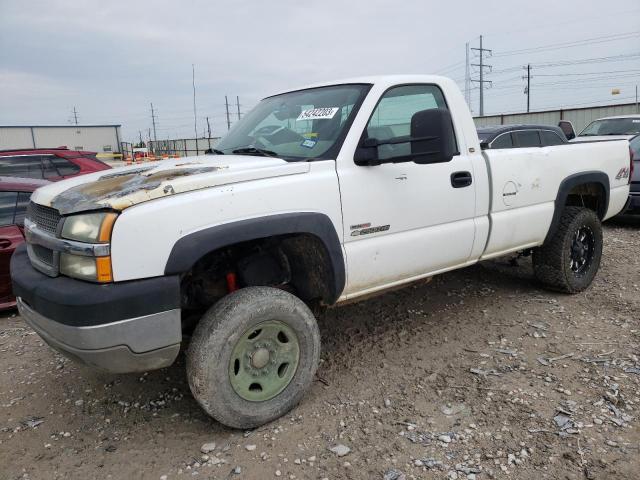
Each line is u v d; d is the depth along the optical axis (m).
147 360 2.60
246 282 3.23
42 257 2.88
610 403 3.05
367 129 3.34
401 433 2.85
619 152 5.36
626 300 4.73
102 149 51.19
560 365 3.54
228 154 3.67
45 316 2.56
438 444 2.74
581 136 12.24
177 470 2.63
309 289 3.36
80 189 2.86
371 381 3.45
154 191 2.58
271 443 2.82
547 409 3.01
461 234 3.83
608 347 3.79
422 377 3.48
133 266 2.49
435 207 3.62
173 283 2.57
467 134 3.92
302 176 3.01
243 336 2.82
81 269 2.52
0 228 4.90
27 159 8.20
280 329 2.97
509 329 4.20
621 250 6.64
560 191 4.61
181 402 3.32
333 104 3.51
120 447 2.85
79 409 3.27
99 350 2.45
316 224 3.00
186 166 3.07
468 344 3.96
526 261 6.12
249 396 2.91
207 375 2.71
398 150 3.48
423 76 3.76
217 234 2.65
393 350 3.91
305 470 2.59
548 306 4.67
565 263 4.75
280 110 3.87
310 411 3.11
